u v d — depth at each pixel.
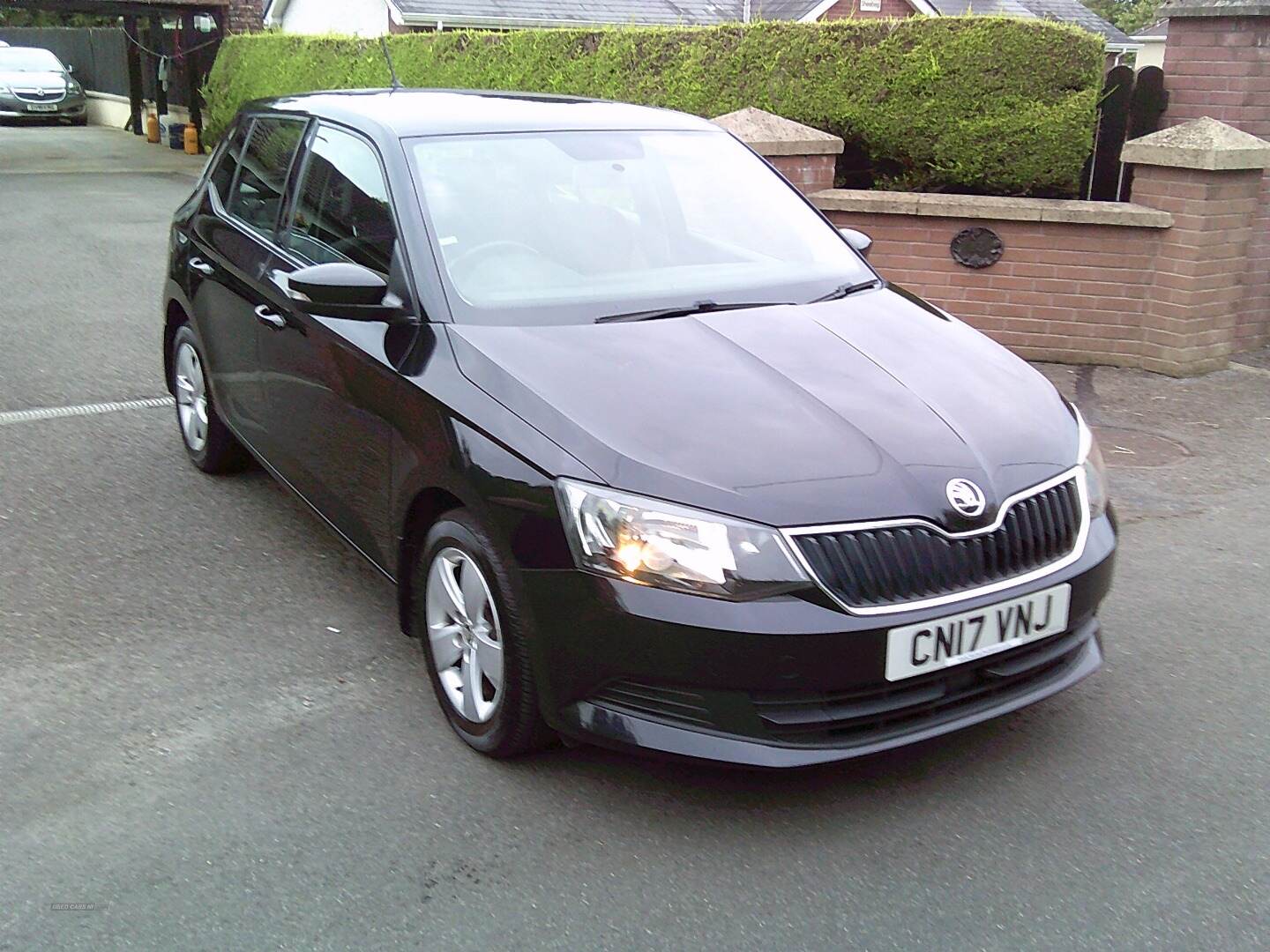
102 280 10.59
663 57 10.73
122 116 30.38
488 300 3.77
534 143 4.41
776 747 2.96
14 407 6.80
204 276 5.22
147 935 2.75
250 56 20.53
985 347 3.97
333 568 4.77
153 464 5.91
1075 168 8.59
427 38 14.91
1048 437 3.45
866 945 2.75
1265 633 4.35
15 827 3.13
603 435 3.11
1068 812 3.25
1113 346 7.98
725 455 3.07
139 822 3.16
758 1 29.19
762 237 4.48
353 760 3.46
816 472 3.05
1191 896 2.92
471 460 3.27
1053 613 3.22
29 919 2.79
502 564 3.20
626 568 2.95
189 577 4.65
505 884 2.94
